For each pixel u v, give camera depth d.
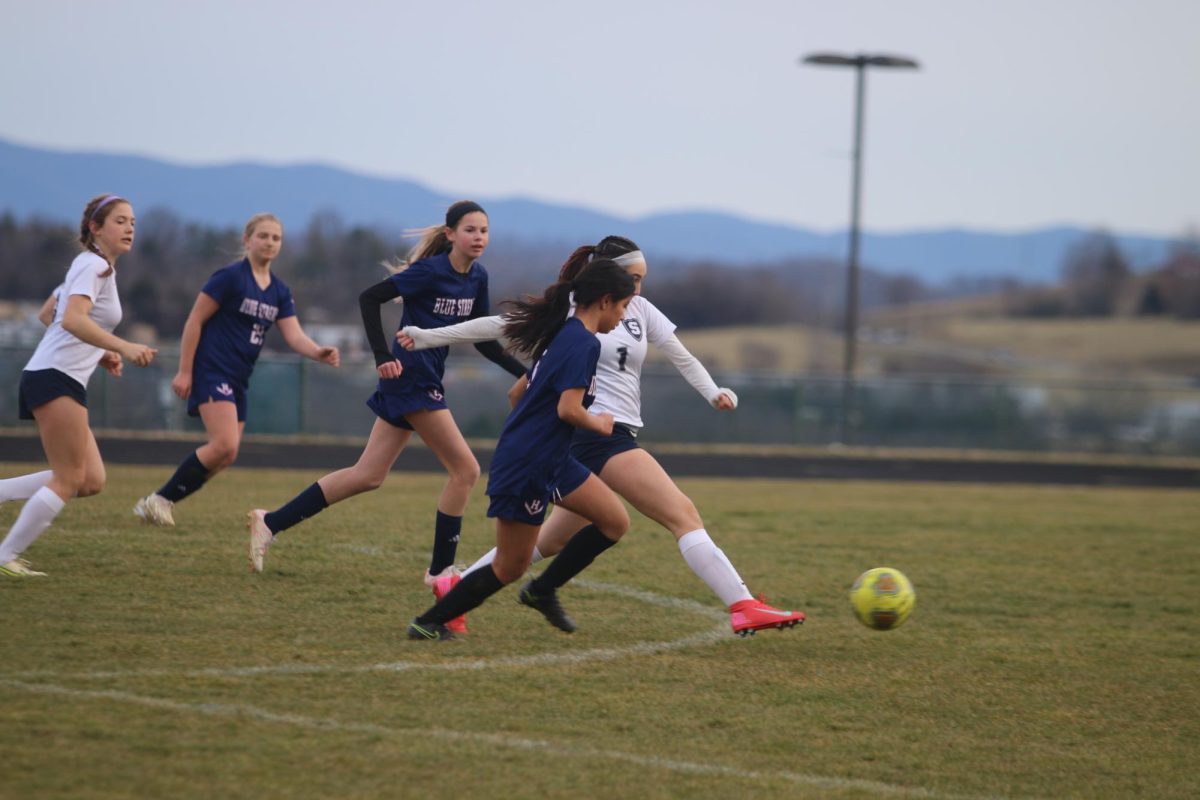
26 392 25.42
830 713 20.19
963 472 81.19
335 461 68.44
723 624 26.05
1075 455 99.19
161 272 166.88
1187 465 95.81
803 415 97.94
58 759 15.69
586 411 21.06
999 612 29.64
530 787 15.94
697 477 69.75
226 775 15.56
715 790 16.33
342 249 169.38
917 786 17.16
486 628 24.45
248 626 23.19
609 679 21.23
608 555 34.03
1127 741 19.77
